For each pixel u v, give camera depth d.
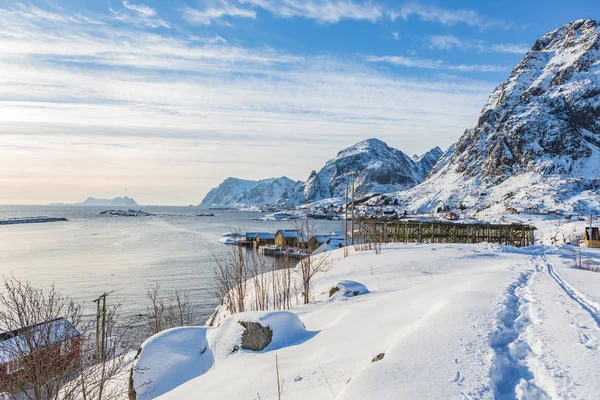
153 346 10.95
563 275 17.19
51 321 10.38
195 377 9.88
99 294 47.25
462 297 10.60
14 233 140.12
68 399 9.88
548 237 73.50
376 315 11.35
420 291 13.75
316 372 7.65
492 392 5.04
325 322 12.44
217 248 92.12
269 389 7.29
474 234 49.62
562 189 173.38
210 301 43.66
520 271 18.36
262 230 142.25
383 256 30.06
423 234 49.03
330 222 198.50
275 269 26.91
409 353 6.49
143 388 10.12
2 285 50.97
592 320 8.38
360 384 5.54
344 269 26.14
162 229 159.50
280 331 10.77
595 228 52.06
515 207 158.62
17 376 9.47
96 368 11.12
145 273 61.12
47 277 58.31
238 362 9.69
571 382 5.32
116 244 102.75
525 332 7.75
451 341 6.93
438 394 5.04
